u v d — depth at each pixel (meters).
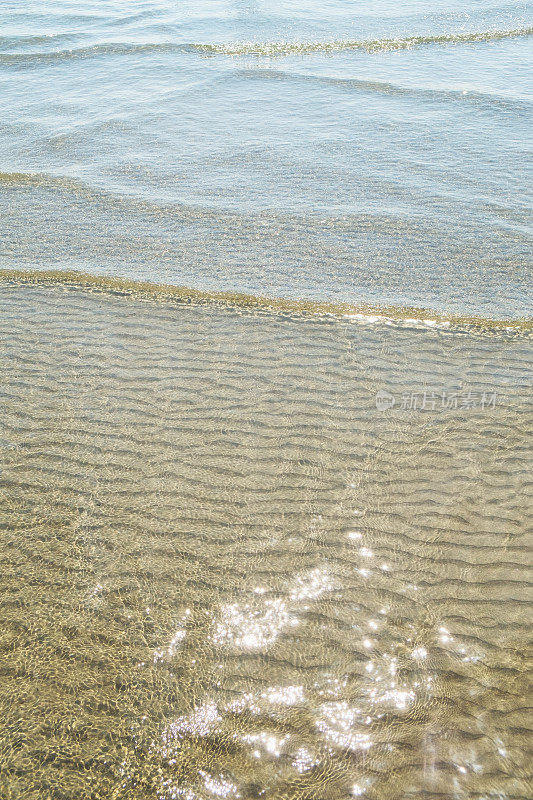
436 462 3.70
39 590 3.03
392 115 8.76
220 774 2.44
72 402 4.09
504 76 10.01
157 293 5.18
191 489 3.53
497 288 5.24
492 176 7.12
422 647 2.83
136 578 3.09
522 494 3.52
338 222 6.28
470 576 3.11
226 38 11.88
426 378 4.29
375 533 3.31
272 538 3.28
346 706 2.63
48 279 5.35
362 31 12.11
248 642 2.85
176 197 6.80
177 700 2.65
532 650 2.81
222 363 4.42
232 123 8.63
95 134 8.34
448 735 2.53
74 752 2.48
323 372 4.34
